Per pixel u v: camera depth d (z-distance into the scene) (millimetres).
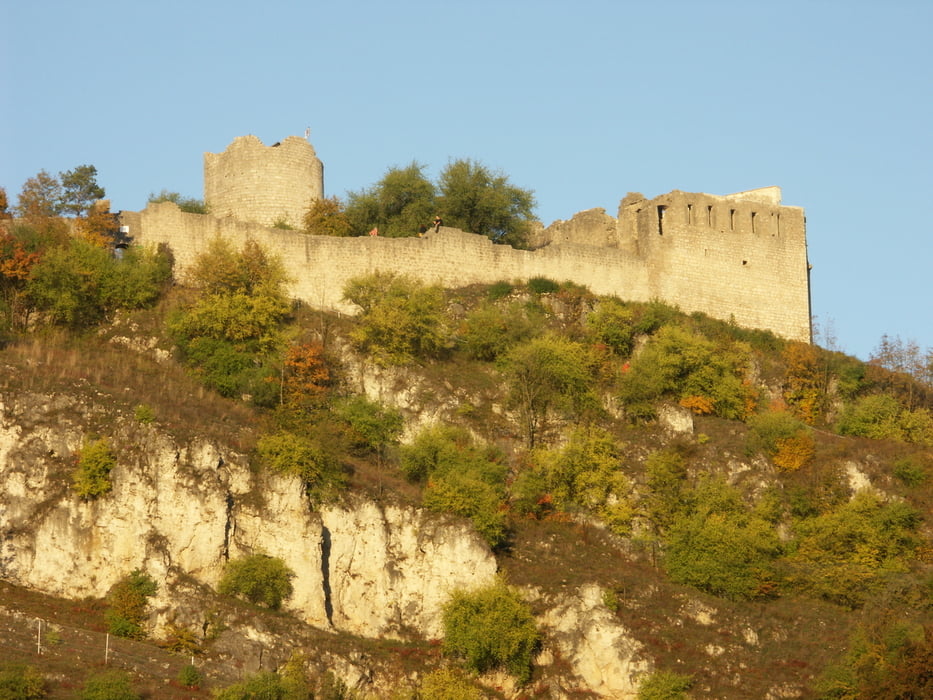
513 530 99625
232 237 116062
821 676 91000
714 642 92750
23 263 109250
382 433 105125
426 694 86062
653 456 107375
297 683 82500
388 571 92562
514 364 111125
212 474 90438
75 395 92875
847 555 103000
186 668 82000
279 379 104750
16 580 87625
